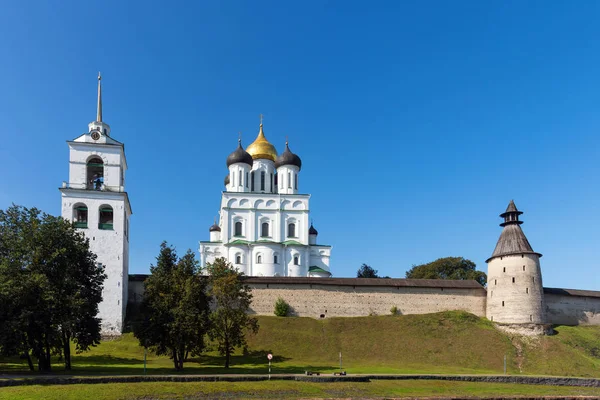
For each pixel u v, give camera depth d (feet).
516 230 263.29
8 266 147.33
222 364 190.29
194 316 163.84
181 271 174.50
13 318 139.23
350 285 267.80
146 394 128.47
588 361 213.87
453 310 266.36
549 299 269.03
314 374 156.76
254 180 358.64
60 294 149.69
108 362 184.14
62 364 176.55
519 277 250.98
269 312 258.37
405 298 268.62
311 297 263.49
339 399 137.28
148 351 204.74
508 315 248.52
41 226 159.94
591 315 273.54
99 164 242.37
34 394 120.47
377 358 212.64
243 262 319.06
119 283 229.45
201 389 135.33
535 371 203.41
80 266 167.63
